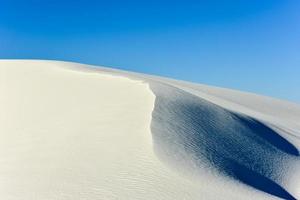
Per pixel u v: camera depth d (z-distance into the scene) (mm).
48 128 19922
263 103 48188
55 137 17812
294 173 19062
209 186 12398
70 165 13633
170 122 18359
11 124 22719
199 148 16578
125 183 11805
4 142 19125
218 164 15602
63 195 11352
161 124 17609
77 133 17438
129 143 14930
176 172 12820
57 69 35031
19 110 25516
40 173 13406
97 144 15320
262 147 21391
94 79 29516
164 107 20375
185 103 22891
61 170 13312
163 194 11172
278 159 20375
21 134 20031
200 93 38125
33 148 16859
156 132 16312
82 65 42312
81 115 20797
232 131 21672
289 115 44562
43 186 12195
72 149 15352
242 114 27125
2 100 28578
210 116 22594
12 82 32844
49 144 16938
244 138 21406
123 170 12695
